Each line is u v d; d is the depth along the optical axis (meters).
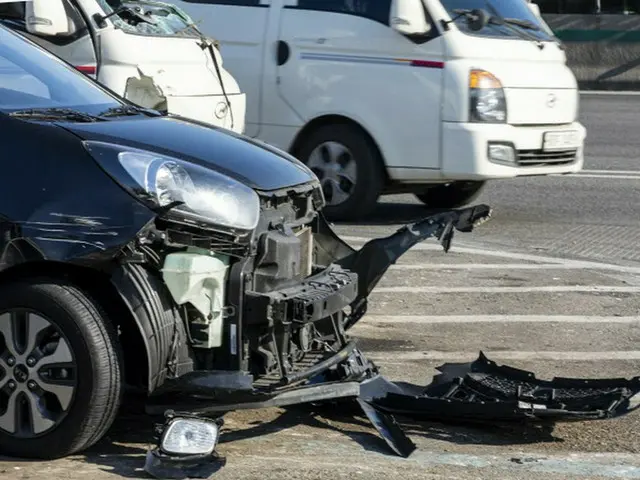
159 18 12.05
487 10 13.80
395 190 14.14
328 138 13.72
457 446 6.58
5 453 6.04
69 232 5.86
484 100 13.14
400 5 13.20
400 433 6.52
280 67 13.84
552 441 6.73
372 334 9.05
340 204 13.75
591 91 32.81
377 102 13.42
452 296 10.37
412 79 13.26
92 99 7.24
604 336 9.19
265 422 6.87
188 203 5.94
